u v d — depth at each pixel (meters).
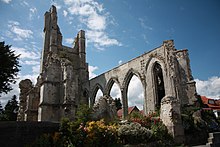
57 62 23.91
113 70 34.16
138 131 12.77
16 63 21.89
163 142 13.66
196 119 17.78
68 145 10.14
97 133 11.12
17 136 10.19
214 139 15.45
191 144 14.85
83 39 44.47
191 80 23.84
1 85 20.55
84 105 15.49
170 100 15.48
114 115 18.25
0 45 20.41
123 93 30.95
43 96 21.56
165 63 24.80
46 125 11.16
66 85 21.50
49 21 43.56
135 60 29.88
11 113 48.72
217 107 37.28
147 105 26.34
